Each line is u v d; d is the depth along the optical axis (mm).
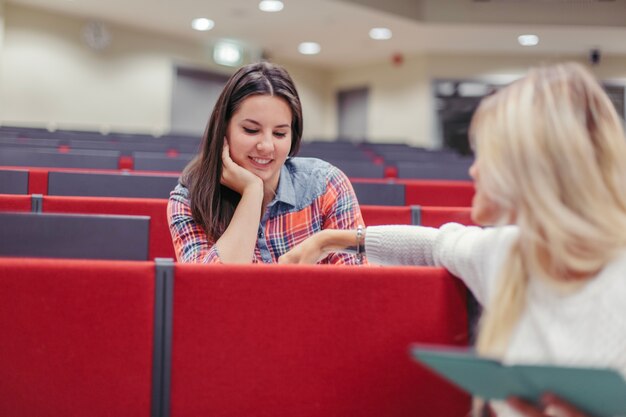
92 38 8586
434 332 909
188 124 9680
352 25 8648
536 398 655
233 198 1416
